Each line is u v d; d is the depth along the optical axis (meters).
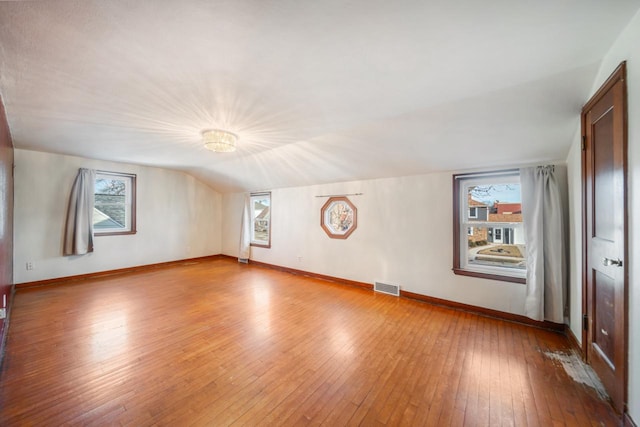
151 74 1.62
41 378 1.78
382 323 2.74
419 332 2.54
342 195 4.30
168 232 5.46
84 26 1.18
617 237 1.44
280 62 1.49
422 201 3.50
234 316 2.88
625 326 1.37
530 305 2.62
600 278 1.72
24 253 3.77
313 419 1.46
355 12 1.10
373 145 2.96
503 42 1.32
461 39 1.29
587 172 1.85
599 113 1.66
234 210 6.20
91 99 1.97
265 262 5.52
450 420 1.46
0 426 1.37
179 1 1.04
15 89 1.81
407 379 1.82
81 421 1.42
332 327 2.63
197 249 6.01
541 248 2.57
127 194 4.89
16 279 3.70
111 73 1.60
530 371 1.91
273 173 4.54
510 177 2.96
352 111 2.19
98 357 2.04
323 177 4.27
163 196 5.37
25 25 1.16
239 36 1.26
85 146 3.46
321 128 2.60
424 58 1.45
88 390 1.67
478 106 2.03
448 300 3.26
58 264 4.07
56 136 2.97
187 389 1.70
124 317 2.81
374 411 1.53
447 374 1.88
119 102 2.03
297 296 3.60
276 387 1.73
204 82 1.72
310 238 4.75
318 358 2.07
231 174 5.09
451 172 3.28
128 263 4.88
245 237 5.80
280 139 2.97
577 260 2.26
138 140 3.12
